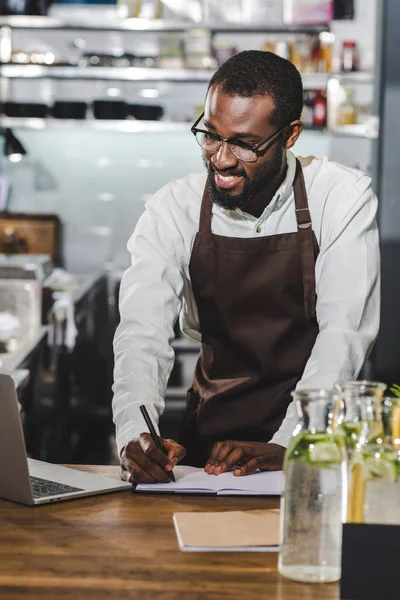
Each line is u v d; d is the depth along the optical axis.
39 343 4.46
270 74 2.23
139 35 7.07
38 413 4.47
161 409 2.32
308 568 1.51
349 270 2.43
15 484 1.94
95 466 2.29
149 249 2.50
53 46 7.11
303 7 6.74
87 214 7.25
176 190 2.58
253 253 2.51
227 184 2.27
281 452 2.17
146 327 2.40
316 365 2.33
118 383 2.33
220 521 1.78
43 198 7.23
